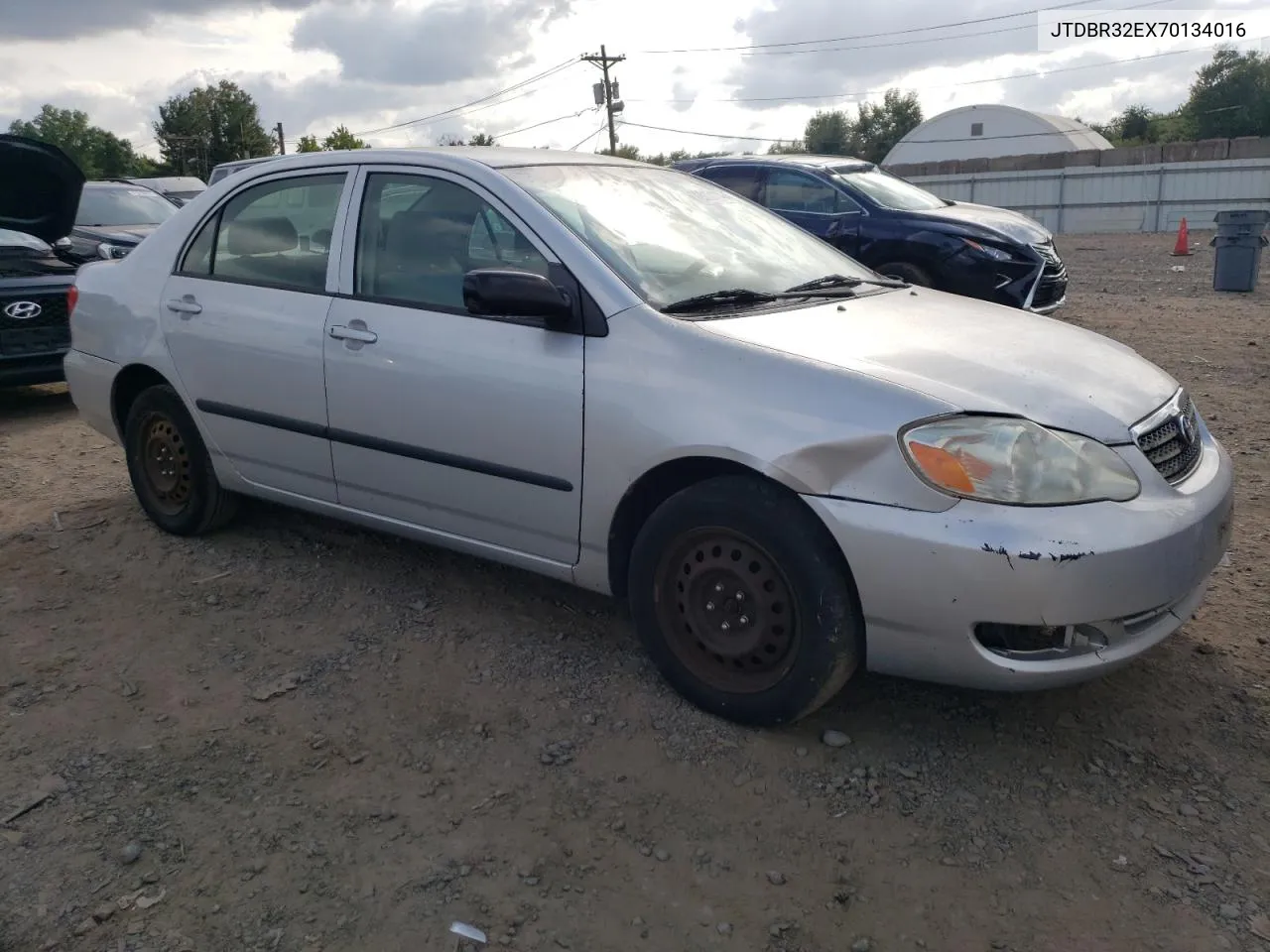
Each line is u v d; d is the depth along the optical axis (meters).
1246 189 26.70
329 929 2.43
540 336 3.37
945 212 9.80
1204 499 3.02
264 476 4.35
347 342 3.82
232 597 4.20
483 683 3.50
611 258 3.42
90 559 4.60
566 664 3.62
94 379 4.89
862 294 3.87
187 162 69.31
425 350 3.61
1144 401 3.14
